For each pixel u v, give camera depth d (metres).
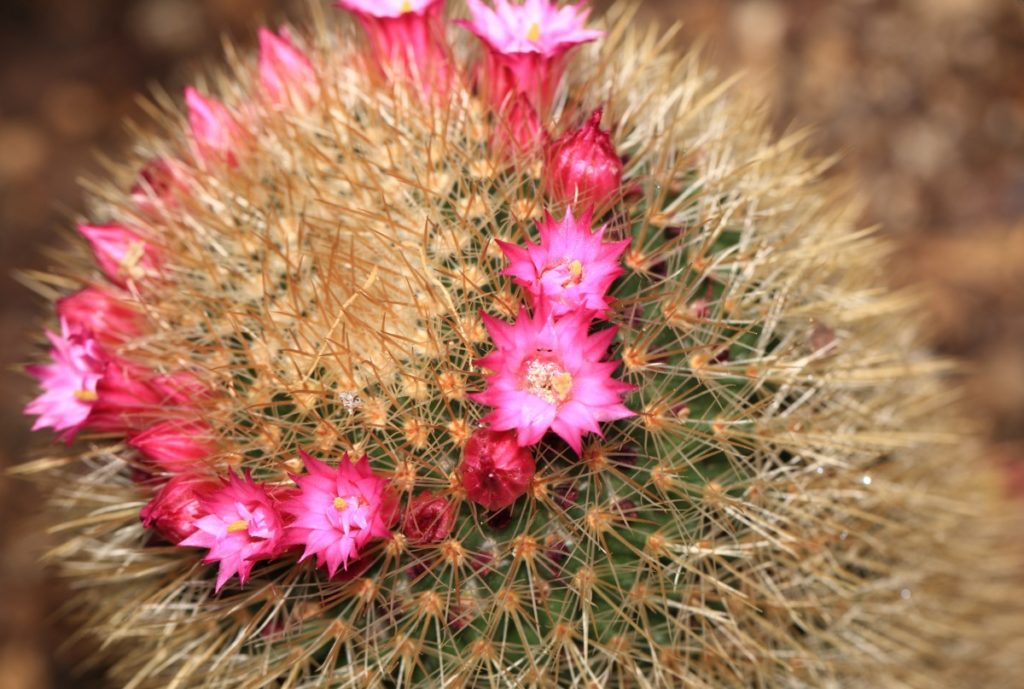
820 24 0.38
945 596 0.19
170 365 0.16
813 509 0.16
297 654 0.15
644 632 0.15
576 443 0.13
